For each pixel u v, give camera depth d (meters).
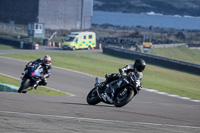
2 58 126.00
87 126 16.34
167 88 88.19
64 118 18.23
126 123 18.30
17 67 103.12
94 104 31.80
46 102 27.88
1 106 21.67
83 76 97.12
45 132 14.12
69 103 30.19
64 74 97.25
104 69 120.56
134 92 28.80
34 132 13.95
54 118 17.95
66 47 191.12
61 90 70.25
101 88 30.44
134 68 28.39
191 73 134.50
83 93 68.25
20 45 183.12
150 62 156.25
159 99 67.00
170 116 24.66
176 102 63.78
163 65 148.88
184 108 36.75
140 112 26.03
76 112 22.03
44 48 192.25
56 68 109.12
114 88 28.95
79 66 122.12
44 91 65.81
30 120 16.70
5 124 15.13
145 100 63.12
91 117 20.06
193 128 18.12
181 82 107.19
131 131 15.94
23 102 25.67
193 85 102.69
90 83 85.50
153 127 17.55
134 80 28.05
